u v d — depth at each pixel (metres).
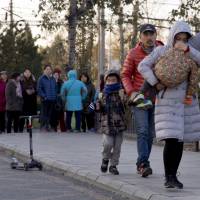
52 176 12.06
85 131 21.52
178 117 8.95
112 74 10.91
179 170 11.62
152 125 10.68
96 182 10.76
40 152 14.78
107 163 11.14
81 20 26.08
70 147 15.98
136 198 9.33
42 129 21.28
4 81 21.25
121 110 10.91
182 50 8.91
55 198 9.67
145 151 10.58
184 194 8.99
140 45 10.67
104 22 26.02
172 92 8.97
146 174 10.57
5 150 16.25
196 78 8.94
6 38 39.06
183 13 20.81
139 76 10.62
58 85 21.95
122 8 25.33
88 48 33.97
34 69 40.22
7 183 11.15
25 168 12.88
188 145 15.94
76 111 21.03
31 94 20.95
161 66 8.88
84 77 21.55
